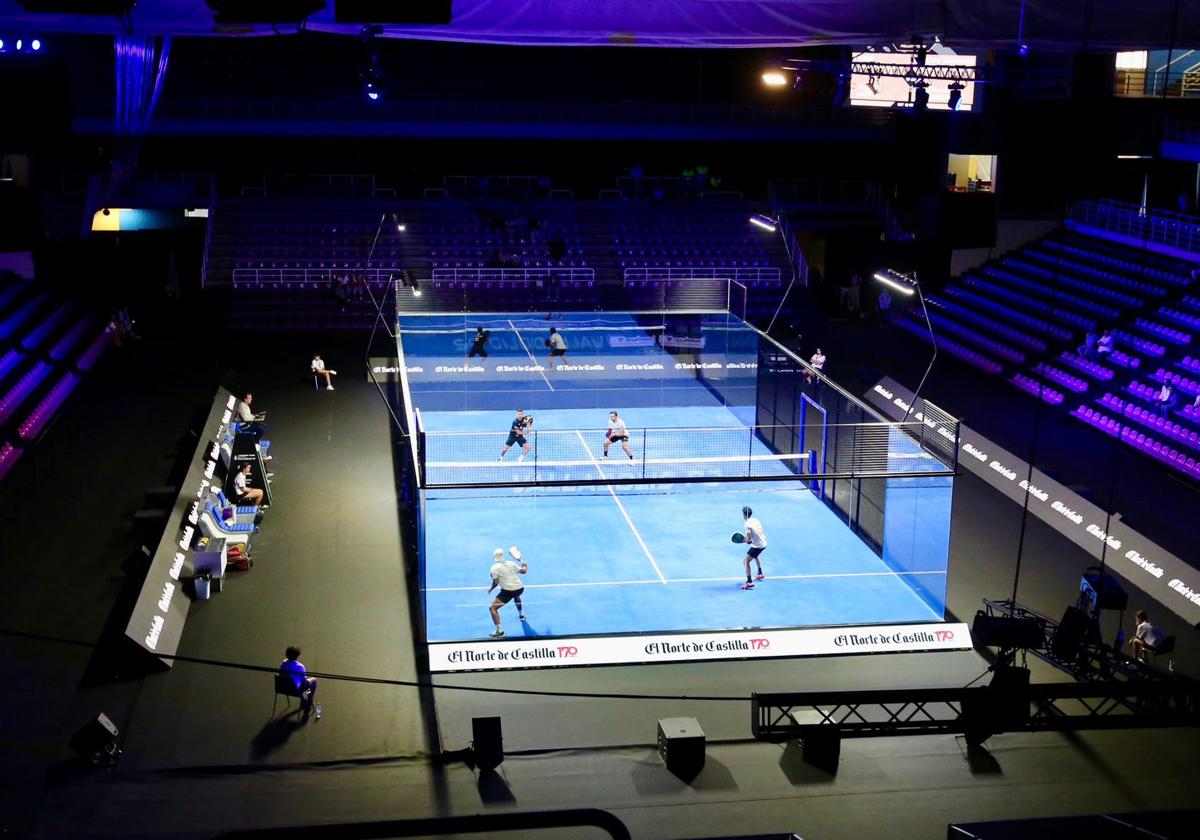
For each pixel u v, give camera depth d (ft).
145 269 150.10
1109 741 63.62
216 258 151.74
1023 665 68.18
